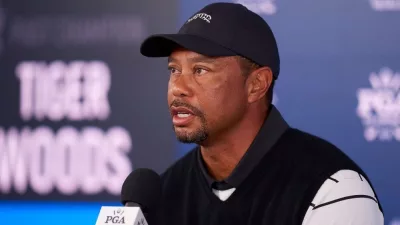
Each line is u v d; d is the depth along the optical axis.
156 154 10.83
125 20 10.84
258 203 4.99
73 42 10.94
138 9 10.80
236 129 5.09
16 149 11.08
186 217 5.25
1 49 11.00
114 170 10.93
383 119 10.38
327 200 4.77
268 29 5.18
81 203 10.98
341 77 10.43
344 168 4.91
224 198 5.14
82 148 10.96
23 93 11.03
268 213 4.93
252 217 4.97
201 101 4.82
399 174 10.37
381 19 10.38
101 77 10.91
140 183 4.75
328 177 4.85
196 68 4.85
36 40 10.99
